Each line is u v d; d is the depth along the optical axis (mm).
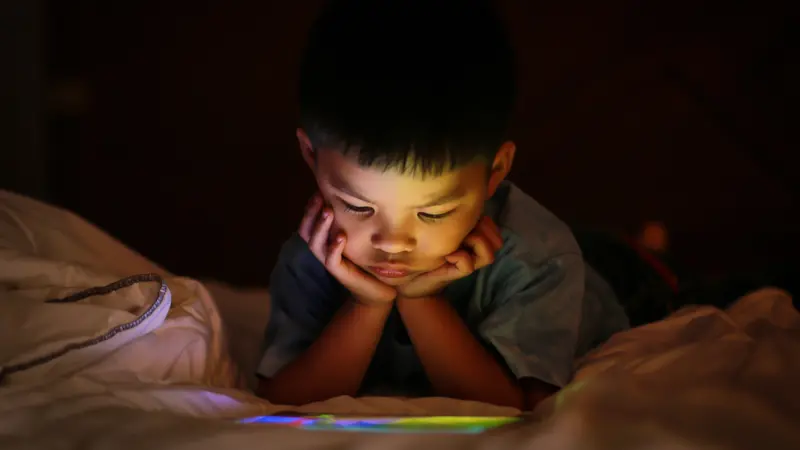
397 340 985
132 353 763
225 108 2764
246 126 2773
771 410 646
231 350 1039
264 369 957
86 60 2729
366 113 671
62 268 846
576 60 2686
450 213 728
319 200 845
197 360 824
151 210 2797
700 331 860
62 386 714
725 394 666
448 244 761
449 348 881
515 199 969
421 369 990
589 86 2693
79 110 2740
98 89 2742
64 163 2750
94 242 1016
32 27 2486
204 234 2801
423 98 669
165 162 2785
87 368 739
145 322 768
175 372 794
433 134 667
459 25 706
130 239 2795
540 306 904
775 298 948
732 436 606
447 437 628
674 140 2689
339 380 896
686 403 656
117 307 802
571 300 912
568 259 927
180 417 678
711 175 2684
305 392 892
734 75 2641
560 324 900
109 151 2766
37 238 925
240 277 2754
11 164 2467
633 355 849
